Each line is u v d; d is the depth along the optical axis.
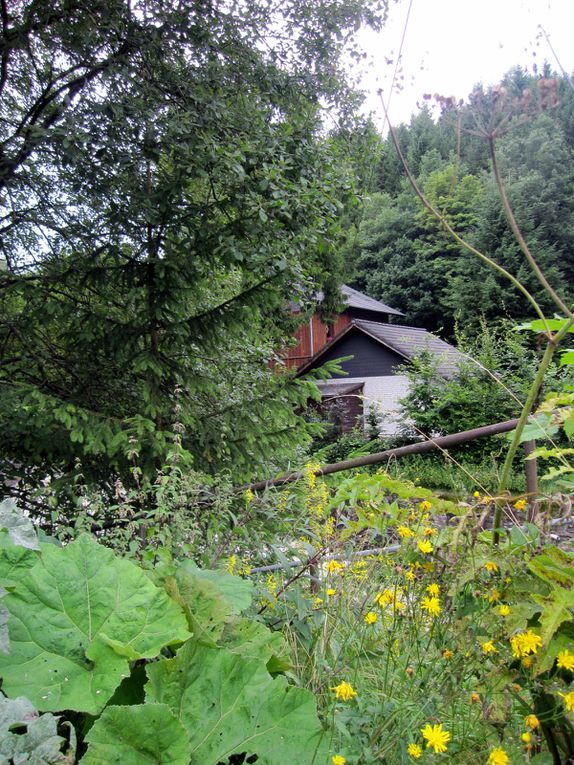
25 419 3.55
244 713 1.06
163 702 1.05
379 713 1.16
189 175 4.04
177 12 4.31
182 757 0.96
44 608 1.17
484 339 12.50
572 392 1.40
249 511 2.36
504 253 20.95
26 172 4.45
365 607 1.56
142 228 4.14
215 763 1.01
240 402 4.39
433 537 1.30
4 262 4.85
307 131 4.63
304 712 1.07
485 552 1.23
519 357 11.91
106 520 2.60
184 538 2.24
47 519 3.34
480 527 1.23
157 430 4.02
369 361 17.81
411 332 19.52
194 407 4.29
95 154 4.00
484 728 1.08
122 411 4.30
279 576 2.09
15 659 1.09
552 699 1.06
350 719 1.12
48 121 4.47
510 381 11.50
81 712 1.11
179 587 1.37
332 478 2.99
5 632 0.97
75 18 4.15
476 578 1.22
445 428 11.88
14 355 4.34
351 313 23.86
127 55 4.27
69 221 4.50
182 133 3.96
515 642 1.03
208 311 4.25
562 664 0.99
